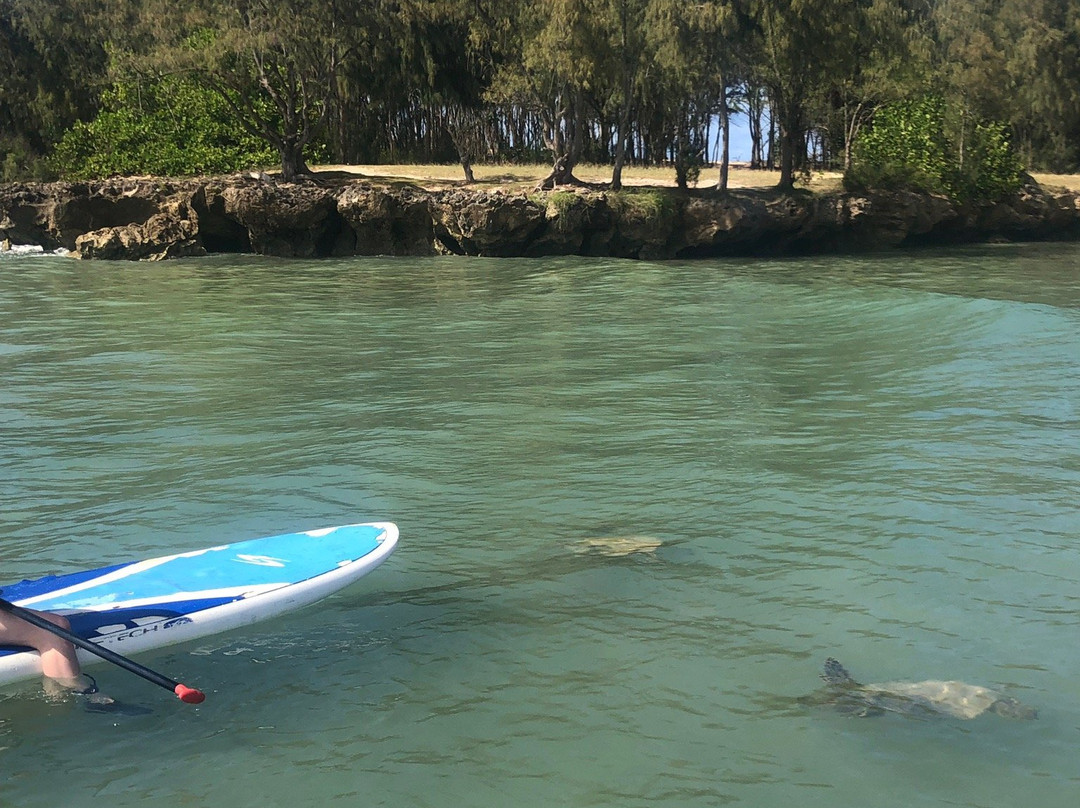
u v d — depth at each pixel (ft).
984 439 30.76
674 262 101.91
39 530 24.02
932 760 14.80
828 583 20.79
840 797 13.98
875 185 121.49
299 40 110.73
